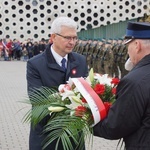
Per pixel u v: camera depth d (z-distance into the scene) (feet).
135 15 134.62
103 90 11.71
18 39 132.46
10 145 27.91
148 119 10.24
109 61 67.67
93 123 11.31
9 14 131.54
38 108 12.71
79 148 12.39
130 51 11.07
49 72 14.83
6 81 67.67
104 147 27.14
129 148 10.49
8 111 39.78
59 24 14.37
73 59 15.20
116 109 10.47
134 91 10.25
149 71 10.44
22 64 107.65
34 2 132.36
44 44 119.65
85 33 135.44
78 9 133.59
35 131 14.51
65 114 11.97
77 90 12.06
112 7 134.31
